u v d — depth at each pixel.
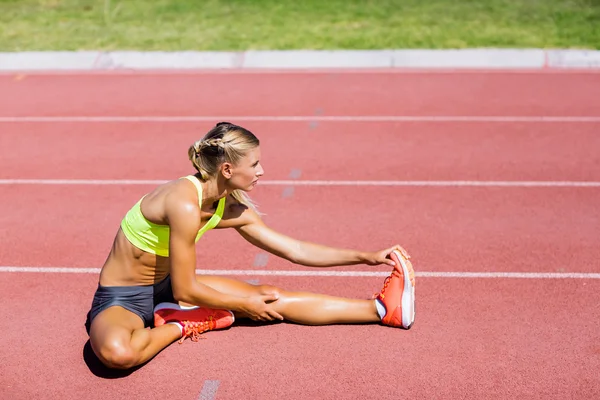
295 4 30.95
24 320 9.82
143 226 8.58
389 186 14.53
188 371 8.62
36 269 11.32
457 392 8.18
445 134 17.69
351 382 8.39
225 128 8.34
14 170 15.77
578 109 19.47
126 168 15.80
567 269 11.05
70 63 24.98
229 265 11.32
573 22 27.62
